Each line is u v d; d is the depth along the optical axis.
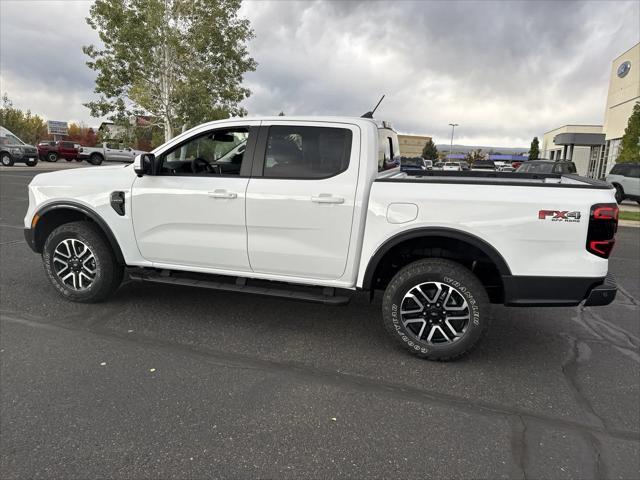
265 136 4.02
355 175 3.78
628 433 2.84
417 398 3.18
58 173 4.74
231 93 23.00
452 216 3.51
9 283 5.36
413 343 3.72
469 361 3.78
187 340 4.01
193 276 4.50
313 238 3.87
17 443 2.57
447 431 2.81
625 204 20.41
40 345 3.79
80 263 4.64
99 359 3.59
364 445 2.64
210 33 21.09
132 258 4.49
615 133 34.09
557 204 3.36
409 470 2.45
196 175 4.19
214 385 3.26
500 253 3.47
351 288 3.89
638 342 4.27
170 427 2.75
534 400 3.20
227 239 4.10
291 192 3.86
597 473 2.46
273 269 4.05
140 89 20.38
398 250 3.88
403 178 3.74
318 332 4.30
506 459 2.56
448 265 3.59
